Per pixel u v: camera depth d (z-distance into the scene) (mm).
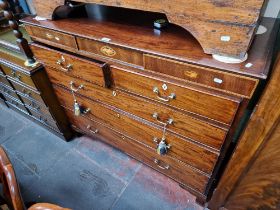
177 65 653
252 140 692
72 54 927
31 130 1673
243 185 854
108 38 764
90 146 1501
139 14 936
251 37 541
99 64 834
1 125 1737
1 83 1529
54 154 1472
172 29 786
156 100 812
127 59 767
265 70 548
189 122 783
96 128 1293
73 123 1441
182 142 876
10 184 536
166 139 928
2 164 563
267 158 706
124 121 1045
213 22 565
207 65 590
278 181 746
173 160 1002
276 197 805
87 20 924
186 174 1010
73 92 1148
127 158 1397
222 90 625
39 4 919
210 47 612
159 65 693
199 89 669
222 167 1180
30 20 965
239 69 560
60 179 1323
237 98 621
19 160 1454
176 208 1134
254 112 634
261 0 477
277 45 850
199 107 712
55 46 957
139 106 900
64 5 883
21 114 1793
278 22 795
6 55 1259
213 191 1062
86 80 976
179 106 761
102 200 1200
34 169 1391
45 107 1309
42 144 1553
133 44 715
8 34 1363
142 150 1130
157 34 764
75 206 1188
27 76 1150
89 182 1291
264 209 887
